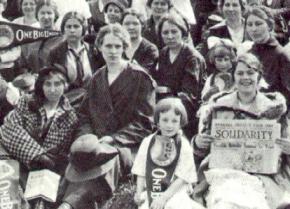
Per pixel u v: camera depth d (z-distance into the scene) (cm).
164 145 460
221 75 539
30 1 620
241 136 456
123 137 507
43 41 556
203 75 557
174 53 561
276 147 453
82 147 471
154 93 518
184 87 551
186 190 459
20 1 634
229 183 445
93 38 607
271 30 541
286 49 540
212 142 459
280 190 453
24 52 562
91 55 571
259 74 459
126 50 527
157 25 591
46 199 469
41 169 484
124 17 570
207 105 482
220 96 469
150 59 568
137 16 570
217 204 434
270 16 540
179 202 444
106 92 510
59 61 548
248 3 647
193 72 551
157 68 565
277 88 537
